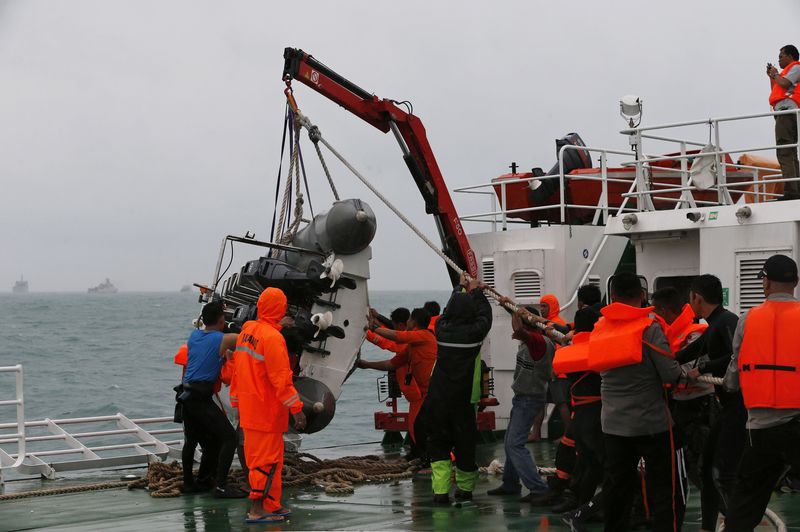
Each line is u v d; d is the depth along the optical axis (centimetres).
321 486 931
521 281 1209
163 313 11762
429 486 927
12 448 1553
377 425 1160
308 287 995
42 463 1034
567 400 923
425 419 838
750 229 948
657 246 1067
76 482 995
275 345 759
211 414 884
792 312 571
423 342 1012
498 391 1227
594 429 702
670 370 594
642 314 605
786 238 921
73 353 4297
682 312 697
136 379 3069
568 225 1203
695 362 684
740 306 952
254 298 1072
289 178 1076
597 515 739
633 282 612
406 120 1201
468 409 831
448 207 1234
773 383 568
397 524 735
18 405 1021
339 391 1024
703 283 657
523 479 823
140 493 926
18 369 1023
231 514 801
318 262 1004
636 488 704
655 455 606
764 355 572
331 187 1078
